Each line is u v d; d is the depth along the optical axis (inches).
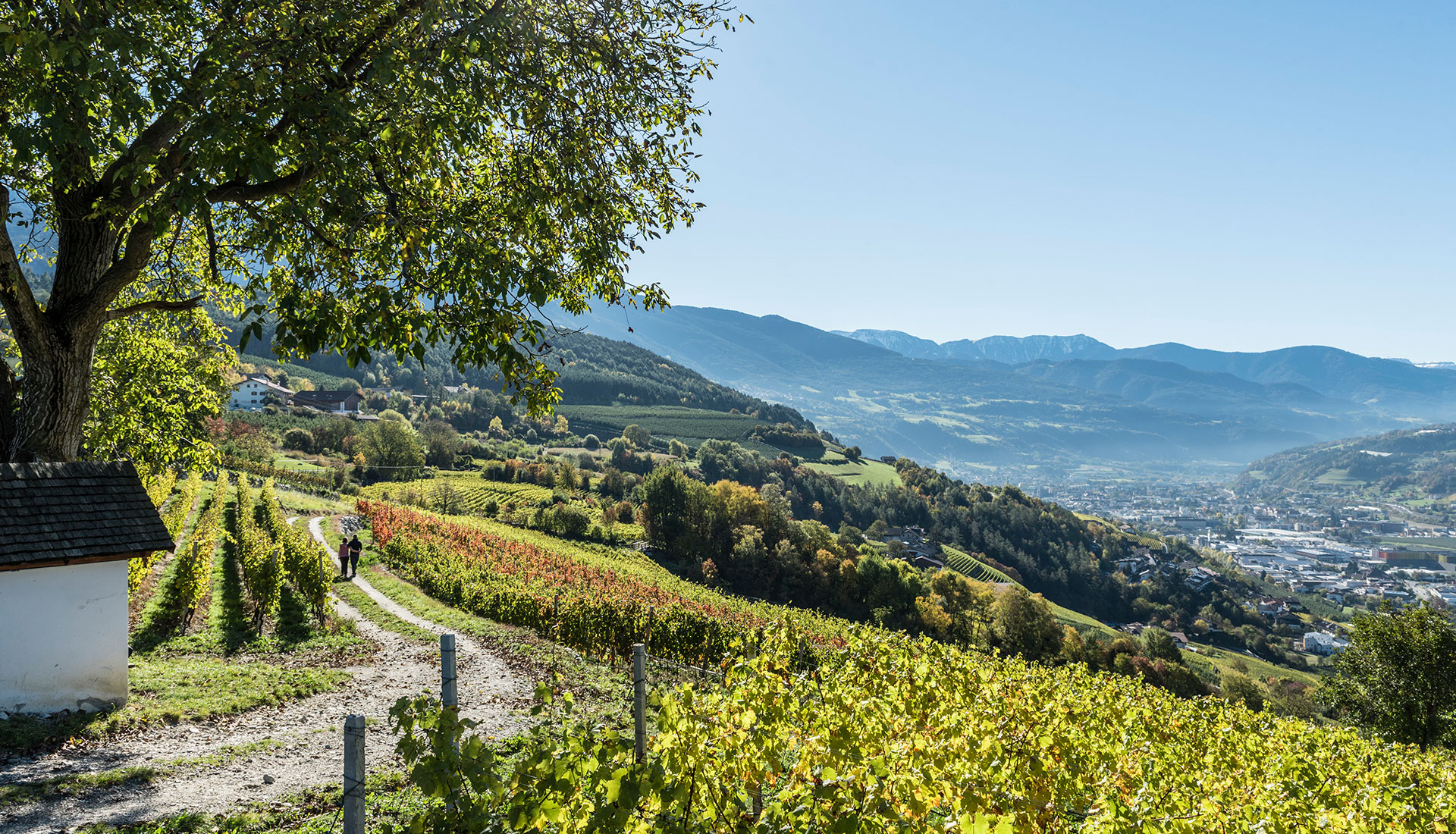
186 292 595.2
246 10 325.4
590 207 392.8
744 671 259.4
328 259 362.3
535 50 369.7
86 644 454.9
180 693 510.3
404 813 329.1
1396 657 1610.5
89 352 418.9
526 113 382.3
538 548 2354.8
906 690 323.3
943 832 191.3
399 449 4421.8
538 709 185.2
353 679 641.0
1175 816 248.5
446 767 149.7
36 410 406.6
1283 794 332.5
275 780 373.1
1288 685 3326.8
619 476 4869.6
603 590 1706.4
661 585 2380.7
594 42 388.8
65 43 266.2
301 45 320.2
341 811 329.1
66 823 297.1
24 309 384.5
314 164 323.6
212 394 743.7
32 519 437.4
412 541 1592.0
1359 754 583.2
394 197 359.3
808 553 3961.6
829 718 237.6
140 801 327.0
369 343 331.6
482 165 455.2
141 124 283.3
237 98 297.4
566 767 154.3
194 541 951.0
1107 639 4677.7
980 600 4128.9
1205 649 5423.2
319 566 927.0
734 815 171.8
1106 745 371.9
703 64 428.8
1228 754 461.4
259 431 4055.1
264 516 1796.3
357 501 2491.4
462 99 360.8
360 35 362.3
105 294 402.9
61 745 395.9
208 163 283.0
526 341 364.2
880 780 190.4
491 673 709.3
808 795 170.7
